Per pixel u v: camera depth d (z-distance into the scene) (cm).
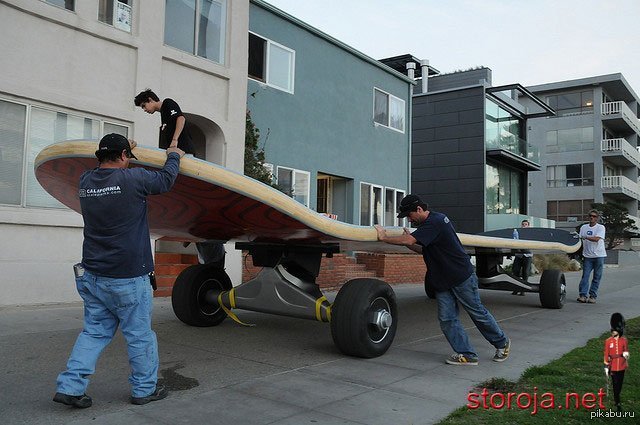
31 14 811
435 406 392
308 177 1559
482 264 1005
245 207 464
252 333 656
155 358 391
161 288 963
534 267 2075
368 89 1809
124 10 941
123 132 934
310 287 596
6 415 355
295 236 539
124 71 935
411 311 910
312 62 1587
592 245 1084
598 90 4484
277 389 425
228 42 1123
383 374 479
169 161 394
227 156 1106
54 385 421
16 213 787
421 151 2708
